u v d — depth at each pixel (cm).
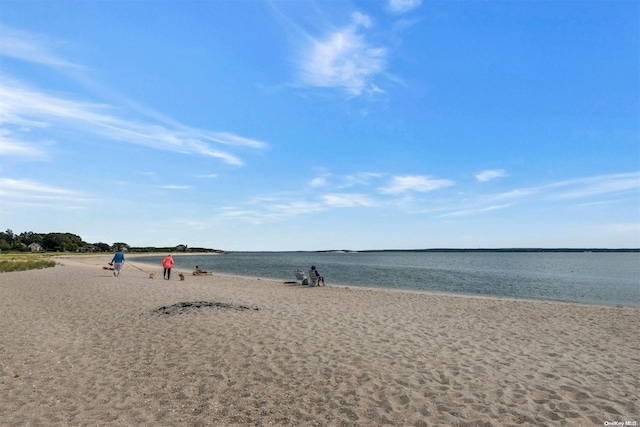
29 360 726
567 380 647
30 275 2525
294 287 2177
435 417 512
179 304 1215
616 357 795
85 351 784
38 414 512
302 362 717
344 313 1226
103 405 544
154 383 623
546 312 1351
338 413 523
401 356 760
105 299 1404
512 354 798
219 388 604
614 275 3938
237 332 910
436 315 1259
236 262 7569
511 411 528
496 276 3703
